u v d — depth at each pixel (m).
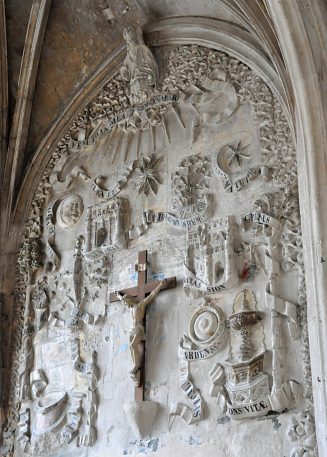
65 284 11.59
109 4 11.98
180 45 11.71
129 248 11.12
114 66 12.34
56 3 12.16
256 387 9.16
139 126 11.70
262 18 10.20
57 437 10.72
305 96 8.95
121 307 10.88
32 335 11.62
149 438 9.91
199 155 10.98
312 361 8.30
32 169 12.48
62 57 12.48
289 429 8.86
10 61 12.55
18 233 12.31
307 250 8.64
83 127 12.36
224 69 11.13
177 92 11.44
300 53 9.00
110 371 10.64
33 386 11.26
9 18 12.40
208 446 9.40
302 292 9.32
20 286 12.03
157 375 10.15
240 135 10.73
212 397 9.57
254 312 9.54
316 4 9.03
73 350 11.02
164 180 11.19
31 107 12.55
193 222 10.55
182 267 10.45
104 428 10.38
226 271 9.90
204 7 11.36
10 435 11.18
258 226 9.91
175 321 10.27
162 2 11.66
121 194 11.51
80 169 12.09
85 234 11.54
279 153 10.20
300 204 8.99
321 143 8.84
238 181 10.41
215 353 9.74
